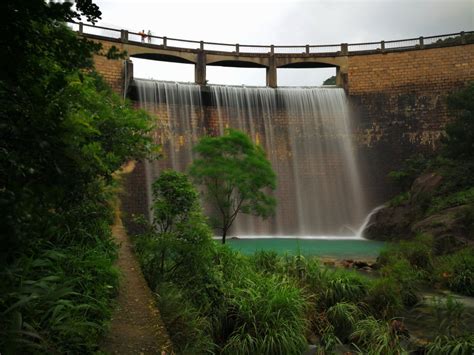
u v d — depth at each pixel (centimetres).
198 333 610
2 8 198
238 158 1884
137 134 729
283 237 3266
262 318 721
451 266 1365
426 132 3412
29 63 218
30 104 215
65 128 234
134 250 850
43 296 342
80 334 362
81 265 492
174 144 3216
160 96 3256
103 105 577
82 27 3028
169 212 745
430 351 751
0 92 207
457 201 2288
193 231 732
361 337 805
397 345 762
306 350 732
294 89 3631
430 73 3475
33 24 215
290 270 1102
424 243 1766
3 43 206
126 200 2916
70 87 261
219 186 1934
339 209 3450
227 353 659
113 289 568
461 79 3397
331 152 3550
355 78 3641
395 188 3378
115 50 233
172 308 608
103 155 586
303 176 3491
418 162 3241
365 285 1063
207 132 3350
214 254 892
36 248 420
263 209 1872
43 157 214
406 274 1228
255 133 3475
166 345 446
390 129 3503
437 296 1195
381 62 3603
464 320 917
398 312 999
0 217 191
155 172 3091
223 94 3459
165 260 793
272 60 3631
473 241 1823
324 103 3625
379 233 3038
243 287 826
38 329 335
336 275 1089
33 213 216
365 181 3469
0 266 251
